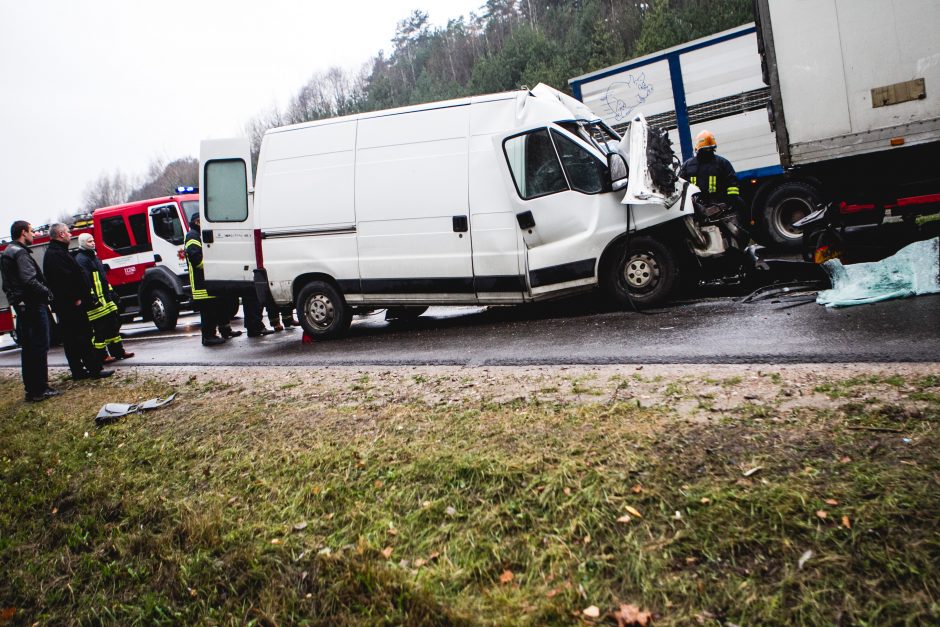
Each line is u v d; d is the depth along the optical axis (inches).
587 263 279.9
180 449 168.9
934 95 226.5
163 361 346.6
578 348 225.0
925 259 218.2
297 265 327.3
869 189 247.9
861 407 123.8
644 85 434.9
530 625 83.4
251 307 403.2
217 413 197.8
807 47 242.2
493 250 290.0
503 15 2105.1
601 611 84.4
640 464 114.0
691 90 416.8
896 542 84.3
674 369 176.9
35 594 118.3
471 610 88.1
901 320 189.6
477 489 117.3
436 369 222.7
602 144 296.8
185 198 558.6
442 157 295.1
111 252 561.0
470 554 100.3
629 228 271.6
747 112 397.1
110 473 160.9
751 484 102.1
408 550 105.3
